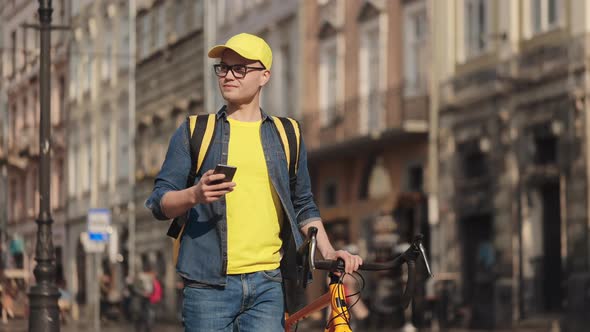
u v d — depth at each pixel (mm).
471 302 33531
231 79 6316
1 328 28656
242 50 6273
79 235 45844
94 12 45344
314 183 43062
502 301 31844
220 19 49500
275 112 45812
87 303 44188
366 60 39969
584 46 29000
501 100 32375
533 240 31000
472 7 34281
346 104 39812
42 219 14797
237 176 6258
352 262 6133
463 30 34656
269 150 6320
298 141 6410
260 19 47250
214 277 6203
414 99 36375
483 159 33438
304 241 6156
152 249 49875
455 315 33250
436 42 35750
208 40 49500
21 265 33031
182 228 6285
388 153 38062
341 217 40938
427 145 35844
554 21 30750
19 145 32719
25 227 32938
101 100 48531
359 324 34125
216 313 6211
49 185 14859
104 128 49438
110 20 46812
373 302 33438
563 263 29328
